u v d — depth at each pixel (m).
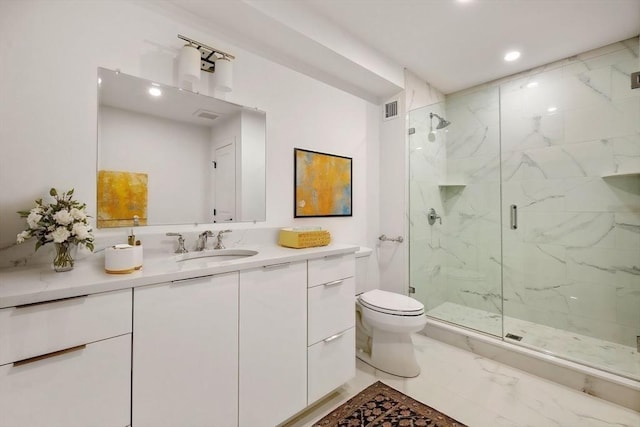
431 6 1.79
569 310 2.37
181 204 1.53
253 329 1.27
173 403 1.04
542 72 2.52
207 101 1.62
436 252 2.94
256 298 1.28
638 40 2.08
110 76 1.32
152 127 1.44
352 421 1.48
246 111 1.78
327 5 1.79
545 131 2.49
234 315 1.21
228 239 1.70
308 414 1.53
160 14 1.46
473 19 1.92
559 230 2.43
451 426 1.44
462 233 2.95
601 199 2.23
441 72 2.66
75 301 0.85
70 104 1.22
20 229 1.11
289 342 1.40
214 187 1.65
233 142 1.72
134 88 1.38
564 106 2.40
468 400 1.64
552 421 1.48
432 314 2.69
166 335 1.02
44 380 0.80
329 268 1.61
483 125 2.85
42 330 0.80
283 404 1.37
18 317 0.76
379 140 2.77
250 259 1.30
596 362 1.81
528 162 2.59
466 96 2.96
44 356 0.80
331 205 2.29
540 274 2.52
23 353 0.77
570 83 2.37
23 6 1.12
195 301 1.09
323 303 1.57
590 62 2.28
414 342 2.38
